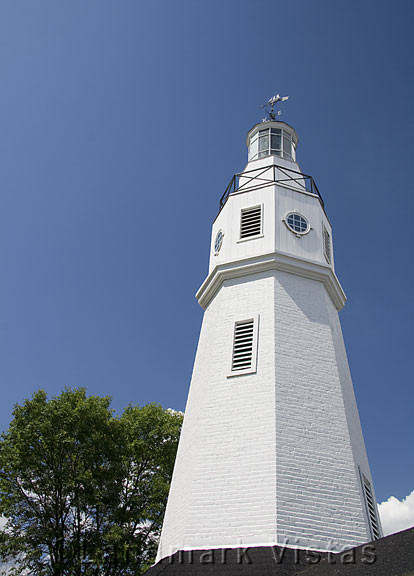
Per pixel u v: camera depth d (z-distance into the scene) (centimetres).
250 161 3039
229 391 2091
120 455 3397
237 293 2397
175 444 3775
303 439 1928
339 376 2198
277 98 3447
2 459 3052
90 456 3195
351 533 1767
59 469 3136
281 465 1827
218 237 2673
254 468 1842
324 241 2623
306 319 2294
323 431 1984
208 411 2067
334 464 1914
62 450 3175
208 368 2216
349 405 2241
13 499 3055
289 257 2414
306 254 2488
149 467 3697
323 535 1720
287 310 2286
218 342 2269
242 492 1802
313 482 1833
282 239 2480
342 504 1823
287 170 2872
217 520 1770
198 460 1947
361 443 2233
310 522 1733
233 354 2206
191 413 2241
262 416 1962
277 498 1741
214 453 1941
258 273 2425
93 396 3569
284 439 1897
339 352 2355
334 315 2514
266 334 2198
